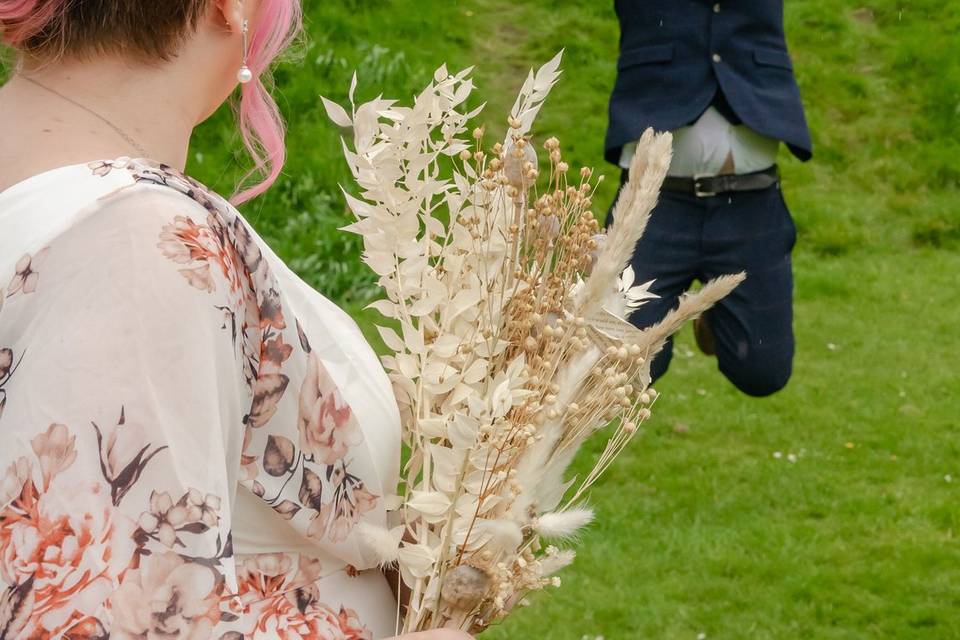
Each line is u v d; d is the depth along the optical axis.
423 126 1.50
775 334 4.55
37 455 0.98
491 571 1.35
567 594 4.48
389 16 8.81
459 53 8.80
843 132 9.05
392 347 1.47
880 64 9.59
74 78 1.15
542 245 1.49
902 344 6.87
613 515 5.07
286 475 1.21
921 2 10.05
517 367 1.39
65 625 0.96
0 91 1.18
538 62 8.93
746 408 6.11
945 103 9.15
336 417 1.24
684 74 4.41
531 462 1.38
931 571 4.67
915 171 8.74
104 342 1.00
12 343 1.03
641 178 1.42
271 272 1.16
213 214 1.11
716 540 4.88
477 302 1.48
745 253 4.46
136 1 1.13
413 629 1.37
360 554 1.30
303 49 1.44
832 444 5.75
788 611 4.41
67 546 0.97
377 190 1.50
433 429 1.42
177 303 1.02
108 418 0.98
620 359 1.40
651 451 5.67
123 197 1.05
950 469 5.51
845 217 8.34
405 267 1.50
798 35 9.83
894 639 4.25
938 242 8.20
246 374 1.14
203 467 1.02
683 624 4.32
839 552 4.80
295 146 7.23
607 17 9.58
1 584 0.97
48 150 1.11
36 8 1.12
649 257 4.43
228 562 1.03
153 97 1.16
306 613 1.28
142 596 0.98
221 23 1.19
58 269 1.03
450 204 1.53
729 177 4.40
